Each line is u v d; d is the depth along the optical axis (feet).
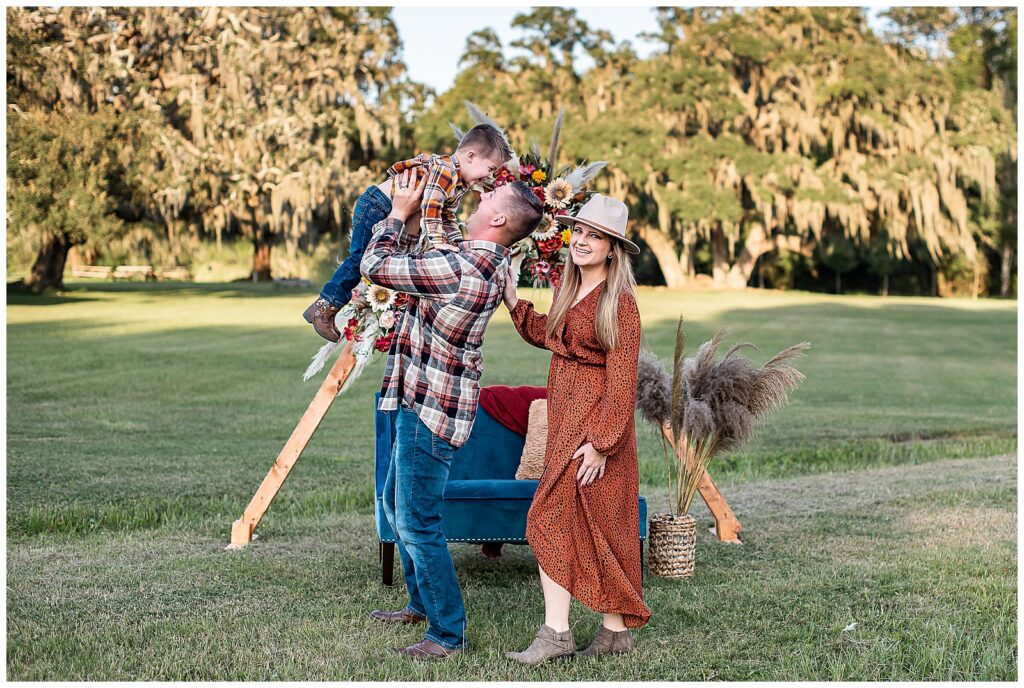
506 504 13.73
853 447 26.23
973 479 21.38
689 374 15.03
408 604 12.34
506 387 15.78
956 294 139.64
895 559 14.89
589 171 13.57
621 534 10.80
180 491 20.08
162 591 13.32
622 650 11.04
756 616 12.37
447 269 10.43
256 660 10.81
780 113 111.04
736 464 24.11
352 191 94.79
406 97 108.06
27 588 13.32
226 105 92.68
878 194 107.04
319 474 22.35
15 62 83.71
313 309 13.02
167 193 86.84
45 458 23.06
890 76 110.32
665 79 111.34
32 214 84.02
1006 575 13.94
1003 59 125.59
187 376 40.75
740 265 124.88
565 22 113.60
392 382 10.84
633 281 10.87
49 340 54.03
